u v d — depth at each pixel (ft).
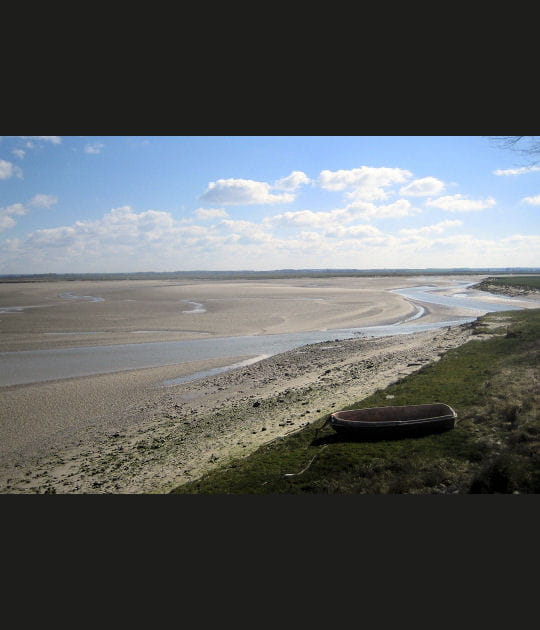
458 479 39.01
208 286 415.23
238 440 57.21
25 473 53.16
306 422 59.88
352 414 53.78
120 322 170.09
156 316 187.62
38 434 65.21
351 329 159.12
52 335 143.54
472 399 58.95
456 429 49.65
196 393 84.02
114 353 119.34
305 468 43.98
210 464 50.34
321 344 128.36
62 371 99.86
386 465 42.63
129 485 47.29
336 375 88.89
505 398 56.39
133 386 88.74
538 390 57.00
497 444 43.93
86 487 47.70
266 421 63.72
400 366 90.63
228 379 93.40
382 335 144.66
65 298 274.16
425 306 229.25
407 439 48.42
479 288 366.02
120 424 68.64
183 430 64.13
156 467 51.72
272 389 82.79
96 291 340.18
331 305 230.27
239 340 138.82
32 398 81.00
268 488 40.86
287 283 472.03
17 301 252.83
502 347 91.45
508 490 36.35
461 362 82.07
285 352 120.26
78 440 62.90
